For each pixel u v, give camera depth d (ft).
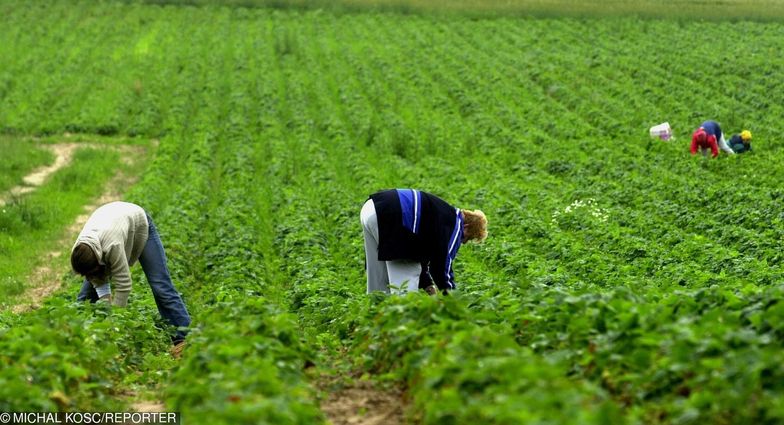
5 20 231.09
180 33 215.72
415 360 26.48
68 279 64.80
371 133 129.08
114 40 210.79
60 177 109.40
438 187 94.27
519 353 23.80
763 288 37.45
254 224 82.33
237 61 184.75
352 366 32.19
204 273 65.57
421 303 31.24
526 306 32.17
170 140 131.54
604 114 136.87
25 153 123.03
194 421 20.58
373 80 165.48
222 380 24.52
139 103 158.71
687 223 75.56
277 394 22.81
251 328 30.63
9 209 87.04
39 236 82.79
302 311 49.93
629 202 87.51
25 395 24.73
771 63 160.56
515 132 129.90
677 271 55.36
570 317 28.96
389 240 38.27
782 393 19.93
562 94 153.69
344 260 68.69
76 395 28.19
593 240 70.74
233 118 142.20
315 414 24.03
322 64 187.01
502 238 71.41
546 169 108.58
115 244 39.73
